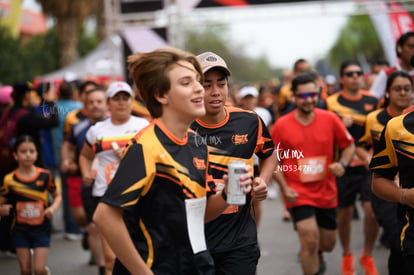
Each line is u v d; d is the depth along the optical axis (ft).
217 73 17.25
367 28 194.49
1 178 30.50
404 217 16.24
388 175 16.56
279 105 42.98
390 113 24.77
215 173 17.54
